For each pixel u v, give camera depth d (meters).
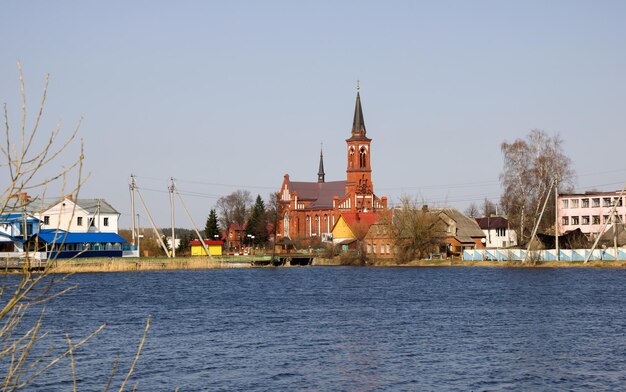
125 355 47.53
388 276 125.94
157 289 101.50
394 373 42.06
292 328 60.25
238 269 153.50
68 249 141.25
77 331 58.78
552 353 47.69
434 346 50.75
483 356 46.91
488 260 154.00
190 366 44.09
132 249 154.50
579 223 183.25
